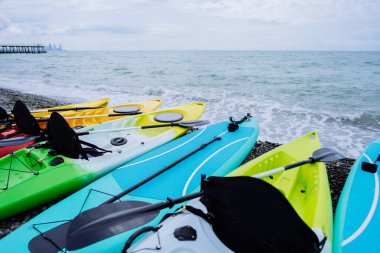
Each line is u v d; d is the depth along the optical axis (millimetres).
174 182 3627
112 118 6934
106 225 2195
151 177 3543
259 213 2057
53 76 25000
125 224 2318
